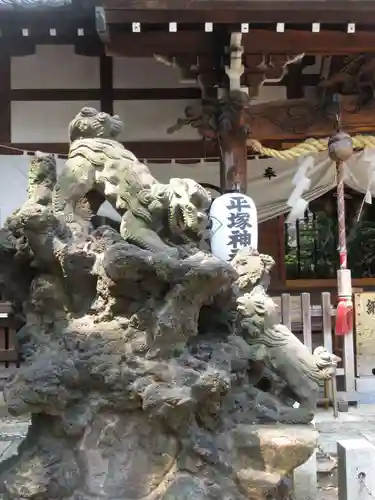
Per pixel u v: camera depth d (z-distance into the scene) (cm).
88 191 399
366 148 949
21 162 962
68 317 379
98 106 995
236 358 389
